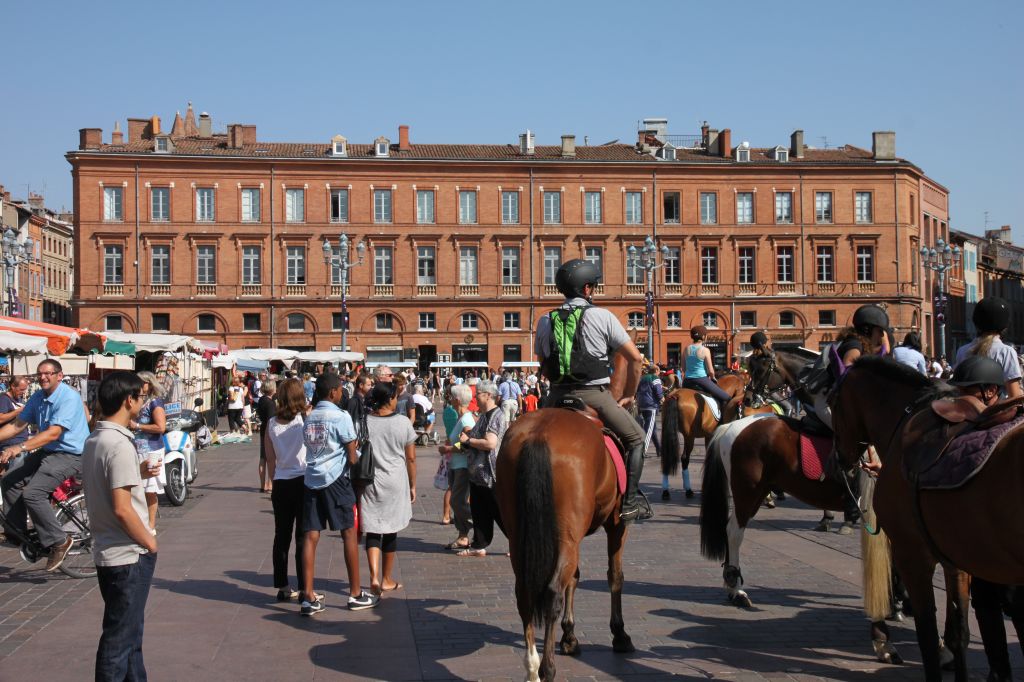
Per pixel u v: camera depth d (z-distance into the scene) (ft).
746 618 28.30
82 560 38.22
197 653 25.22
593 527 23.26
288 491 31.27
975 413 18.86
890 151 234.38
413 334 219.61
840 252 230.68
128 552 19.98
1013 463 16.55
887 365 22.98
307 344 216.13
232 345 213.87
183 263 212.02
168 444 54.44
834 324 230.07
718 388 55.72
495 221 222.48
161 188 211.41
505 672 23.39
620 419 24.16
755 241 228.43
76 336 67.15
